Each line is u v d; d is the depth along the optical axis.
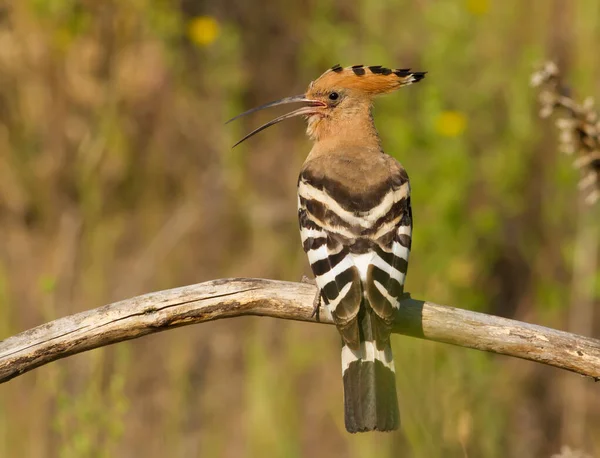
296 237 13.77
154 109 14.46
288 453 11.85
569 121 8.69
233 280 7.73
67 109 14.31
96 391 10.55
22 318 13.04
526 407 12.53
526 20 13.79
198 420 12.50
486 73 13.59
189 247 13.93
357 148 9.54
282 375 12.24
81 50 14.39
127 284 13.55
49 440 11.22
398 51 14.39
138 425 12.40
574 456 8.51
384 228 8.11
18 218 13.95
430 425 11.16
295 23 15.39
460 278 12.48
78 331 7.49
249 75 15.30
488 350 7.71
